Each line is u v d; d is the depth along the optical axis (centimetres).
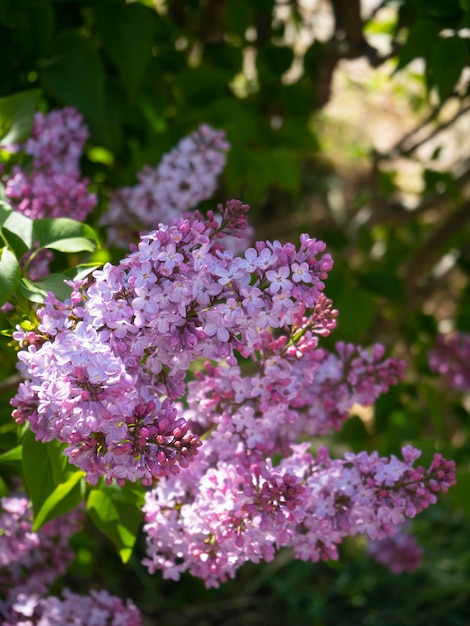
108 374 61
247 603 140
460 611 143
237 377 70
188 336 64
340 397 76
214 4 115
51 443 68
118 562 132
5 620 85
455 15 94
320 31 147
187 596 140
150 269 63
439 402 117
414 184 186
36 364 62
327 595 143
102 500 74
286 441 77
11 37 94
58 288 68
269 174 119
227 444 71
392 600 143
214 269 63
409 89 149
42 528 83
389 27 129
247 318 65
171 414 63
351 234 153
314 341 69
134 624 84
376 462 69
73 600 85
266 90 120
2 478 84
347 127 235
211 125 113
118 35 96
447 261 148
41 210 82
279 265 64
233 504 67
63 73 94
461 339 120
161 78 114
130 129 106
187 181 88
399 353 140
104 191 105
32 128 87
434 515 135
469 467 114
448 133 184
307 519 69
